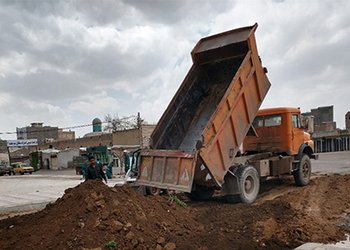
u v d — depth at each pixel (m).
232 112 10.38
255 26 11.07
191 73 11.86
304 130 14.59
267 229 7.19
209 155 9.62
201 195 11.73
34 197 16.28
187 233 6.97
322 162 29.09
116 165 43.91
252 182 11.06
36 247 5.85
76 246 5.69
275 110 13.90
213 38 12.02
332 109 77.62
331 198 10.62
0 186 24.11
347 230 7.30
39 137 97.75
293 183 14.61
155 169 10.30
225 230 7.17
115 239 5.96
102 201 6.73
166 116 11.10
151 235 6.38
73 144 69.94
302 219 7.88
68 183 24.45
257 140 14.31
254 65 10.99
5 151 90.12
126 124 67.50
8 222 8.11
